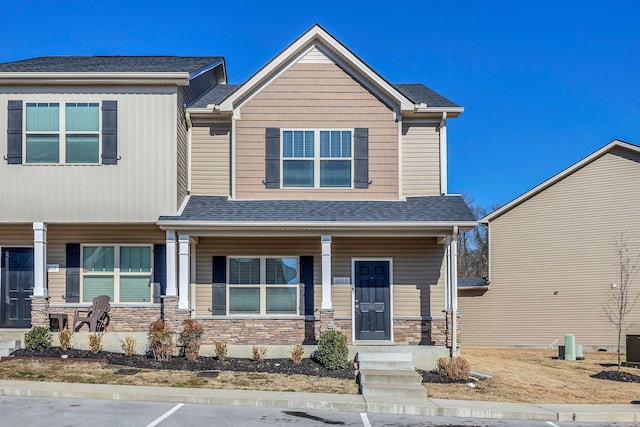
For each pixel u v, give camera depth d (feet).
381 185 53.47
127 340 46.73
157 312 51.88
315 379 41.91
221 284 53.11
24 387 36.14
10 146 49.16
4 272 53.26
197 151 54.85
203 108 53.31
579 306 72.18
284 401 35.22
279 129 53.62
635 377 47.78
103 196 49.06
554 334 72.95
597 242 71.92
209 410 33.22
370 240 53.72
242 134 53.57
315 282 53.16
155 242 52.70
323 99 53.67
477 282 78.95
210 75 65.77
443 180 54.34
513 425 32.91
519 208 76.07
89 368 42.04
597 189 72.43
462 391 40.78
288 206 51.26
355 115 53.72
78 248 52.60
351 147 53.62
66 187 49.08
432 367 47.21
